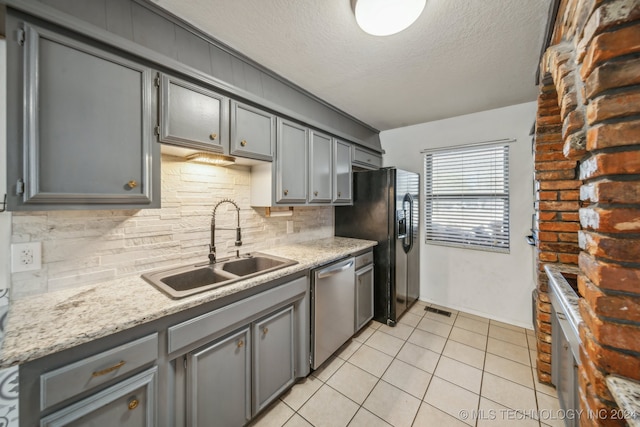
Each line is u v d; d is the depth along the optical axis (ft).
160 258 5.24
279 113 6.37
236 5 4.16
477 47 5.27
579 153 2.71
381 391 5.65
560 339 4.30
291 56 5.59
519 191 8.45
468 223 9.46
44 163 3.16
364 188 9.30
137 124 3.93
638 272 1.89
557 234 5.53
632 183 1.89
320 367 6.47
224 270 5.97
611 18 1.90
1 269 3.51
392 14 4.05
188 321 3.76
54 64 3.23
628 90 1.87
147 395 3.35
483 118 9.04
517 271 8.55
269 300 4.98
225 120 5.12
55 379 2.66
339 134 8.36
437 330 8.29
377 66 6.00
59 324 3.00
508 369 6.35
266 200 6.45
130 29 3.95
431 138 10.14
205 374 3.98
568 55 3.02
